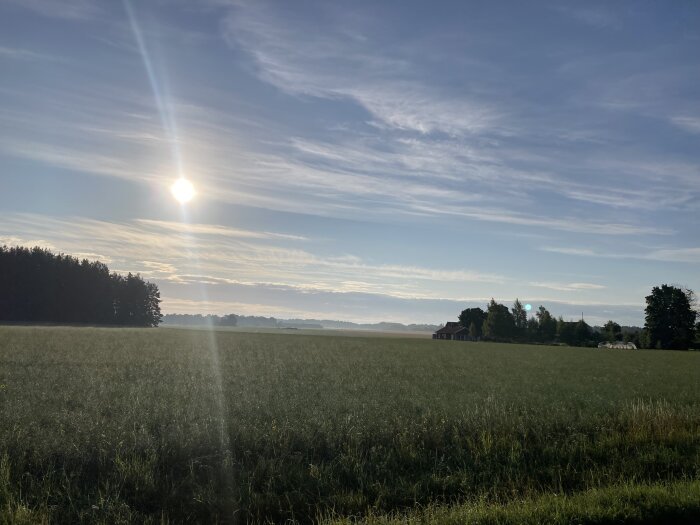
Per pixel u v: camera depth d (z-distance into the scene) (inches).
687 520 307.1
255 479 376.2
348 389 836.0
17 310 4977.9
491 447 478.6
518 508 316.2
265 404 614.9
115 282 5989.2
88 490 348.5
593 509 311.0
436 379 1087.0
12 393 652.1
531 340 5595.5
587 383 1117.7
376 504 343.6
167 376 931.3
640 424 575.5
